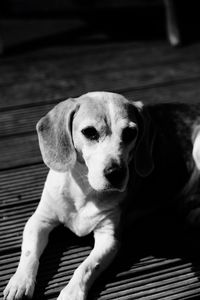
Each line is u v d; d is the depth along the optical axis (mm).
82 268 842
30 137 1279
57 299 808
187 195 1053
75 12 2416
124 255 925
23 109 1409
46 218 929
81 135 881
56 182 919
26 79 1624
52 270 878
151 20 2299
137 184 1002
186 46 1980
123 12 2395
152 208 1046
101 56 1862
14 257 903
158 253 932
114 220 925
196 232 988
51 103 1447
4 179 1112
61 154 905
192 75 1662
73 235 957
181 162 1061
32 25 2260
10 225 976
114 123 875
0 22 2316
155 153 1038
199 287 859
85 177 902
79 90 1530
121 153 863
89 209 921
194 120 1074
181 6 2109
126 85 1568
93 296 834
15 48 1951
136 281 867
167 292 847
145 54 1883
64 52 1908
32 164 1169
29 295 811
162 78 1631
